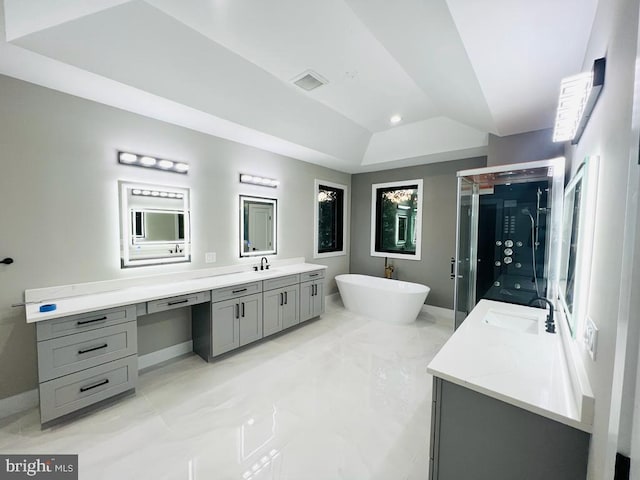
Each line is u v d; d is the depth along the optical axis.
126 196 2.57
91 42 1.78
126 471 1.57
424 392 2.34
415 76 2.15
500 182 2.91
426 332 3.62
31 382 2.12
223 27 1.91
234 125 2.92
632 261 0.61
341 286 4.50
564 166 2.33
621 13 0.85
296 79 2.57
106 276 2.48
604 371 0.79
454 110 2.77
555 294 2.26
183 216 2.99
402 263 4.72
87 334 2.00
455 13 1.19
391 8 1.39
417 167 4.51
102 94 2.24
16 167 2.03
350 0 1.46
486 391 1.10
